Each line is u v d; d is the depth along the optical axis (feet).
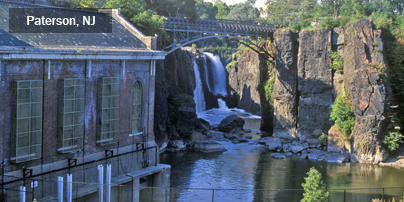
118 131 109.81
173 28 233.35
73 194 95.50
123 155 113.80
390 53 222.89
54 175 93.20
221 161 195.52
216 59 390.21
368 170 185.78
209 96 361.92
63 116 93.09
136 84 118.42
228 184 159.74
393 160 200.44
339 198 146.30
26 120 85.15
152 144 125.90
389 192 153.89
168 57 267.59
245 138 250.78
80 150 99.86
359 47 213.87
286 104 256.32
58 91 92.89
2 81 80.69
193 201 139.23
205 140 232.12
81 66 98.53
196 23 243.81
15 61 82.89
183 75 296.92
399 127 204.33
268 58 287.07
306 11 400.88
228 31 264.72
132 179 112.57
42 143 90.17
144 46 127.95
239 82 371.15
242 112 352.28
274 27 281.54
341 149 215.10
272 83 280.72
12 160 83.35
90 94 101.45
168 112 233.35
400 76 218.79
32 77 86.69
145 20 198.18
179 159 196.44
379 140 200.54
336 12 395.96
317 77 241.76
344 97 221.05
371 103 201.05
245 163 193.47
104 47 111.45
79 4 188.75
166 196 126.31
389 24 233.14
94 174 104.37
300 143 227.81
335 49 238.89
